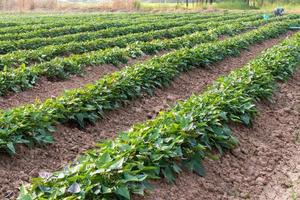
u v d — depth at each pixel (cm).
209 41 1983
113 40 1814
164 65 1238
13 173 704
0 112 805
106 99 977
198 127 732
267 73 1118
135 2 5075
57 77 1263
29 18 3278
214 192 663
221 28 2316
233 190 684
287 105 1103
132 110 1035
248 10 4884
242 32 2480
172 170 649
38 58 1470
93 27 2428
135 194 573
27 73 1173
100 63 1441
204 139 738
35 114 799
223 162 749
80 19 3081
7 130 740
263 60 1311
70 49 1631
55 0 5219
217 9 4981
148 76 1155
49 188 546
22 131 775
